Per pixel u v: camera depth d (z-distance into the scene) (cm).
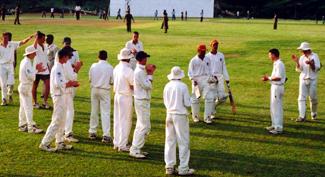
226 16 10394
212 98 1517
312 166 1130
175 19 8275
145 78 1147
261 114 1644
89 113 1619
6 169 1074
